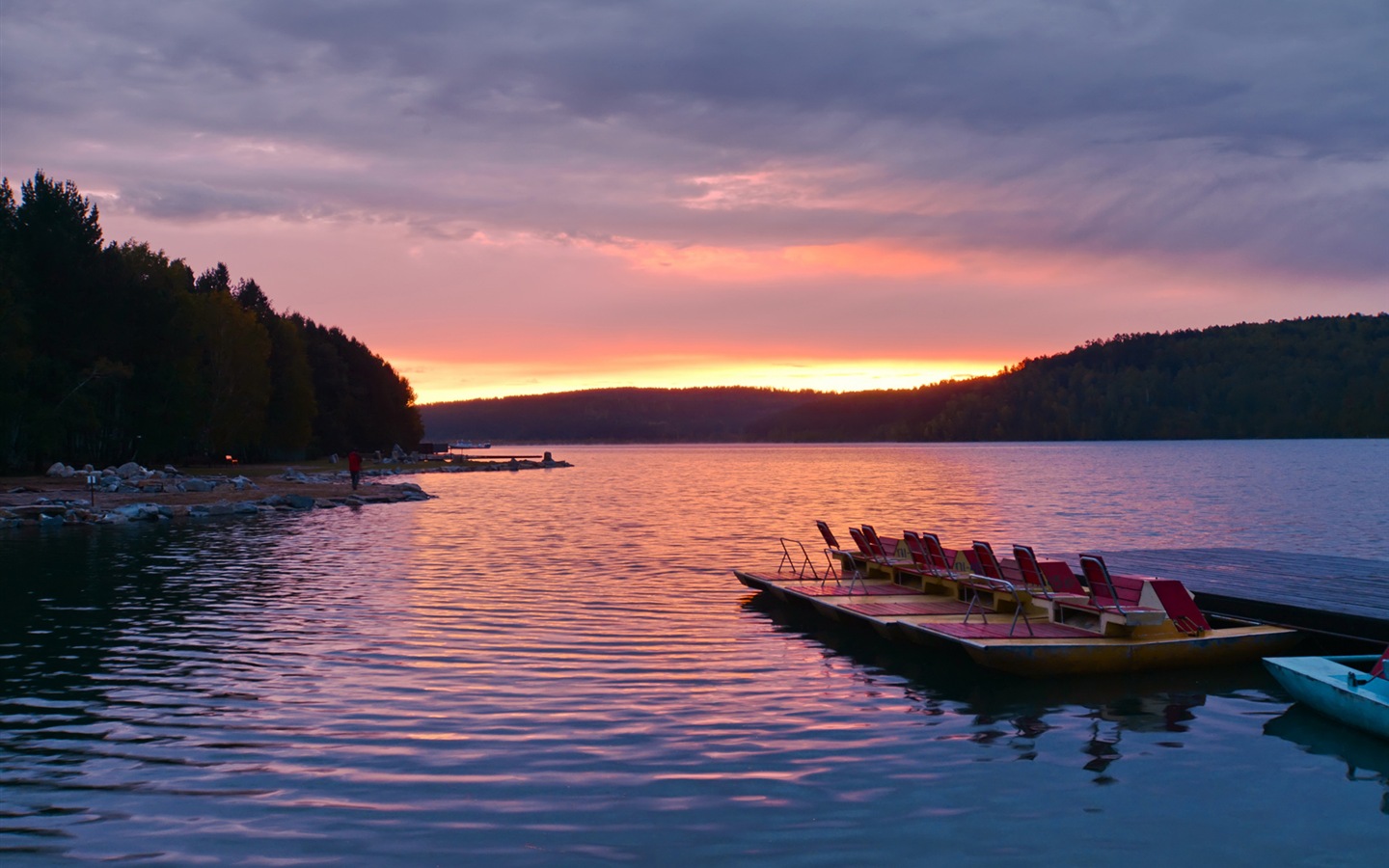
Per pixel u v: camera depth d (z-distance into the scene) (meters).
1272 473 85.19
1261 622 15.83
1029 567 16.17
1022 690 12.95
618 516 42.09
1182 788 9.38
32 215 62.69
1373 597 16.77
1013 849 7.98
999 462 127.25
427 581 22.06
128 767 9.67
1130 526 38.19
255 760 9.87
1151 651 13.85
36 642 15.30
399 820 8.41
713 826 8.34
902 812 8.69
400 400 135.88
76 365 61.69
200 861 7.62
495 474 99.81
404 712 11.51
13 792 9.02
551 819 8.46
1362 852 8.03
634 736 10.68
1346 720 11.33
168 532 34.03
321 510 45.34
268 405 92.06
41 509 37.75
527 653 14.62
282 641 15.35
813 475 91.75
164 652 14.62
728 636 16.08
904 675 13.64
